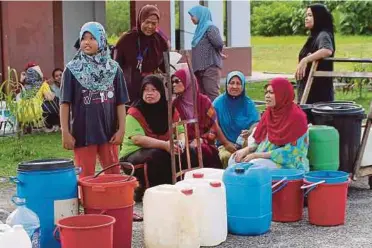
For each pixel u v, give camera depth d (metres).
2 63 14.12
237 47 19.17
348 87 15.62
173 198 4.88
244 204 5.47
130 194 4.95
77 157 5.75
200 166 6.24
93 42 5.56
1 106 10.38
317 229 5.72
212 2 18.00
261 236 5.52
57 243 4.84
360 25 32.78
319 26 7.77
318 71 7.57
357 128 6.82
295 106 6.31
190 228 4.95
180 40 17.34
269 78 19.56
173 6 16.41
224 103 7.35
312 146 6.54
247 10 19.30
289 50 29.95
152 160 6.47
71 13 16.14
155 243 4.94
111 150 5.82
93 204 4.86
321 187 5.73
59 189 4.81
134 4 15.45
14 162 8.78
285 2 37.22
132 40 7.70
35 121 10.38
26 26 14.38
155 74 7.20
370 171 7.00
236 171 5.50
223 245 5.29
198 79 10.30
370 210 6.31
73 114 5.65
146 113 6.57
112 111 5.75
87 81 5.59
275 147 6.32
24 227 4.58
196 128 6.24
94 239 4.41
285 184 5.84
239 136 7.19
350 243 5.33
